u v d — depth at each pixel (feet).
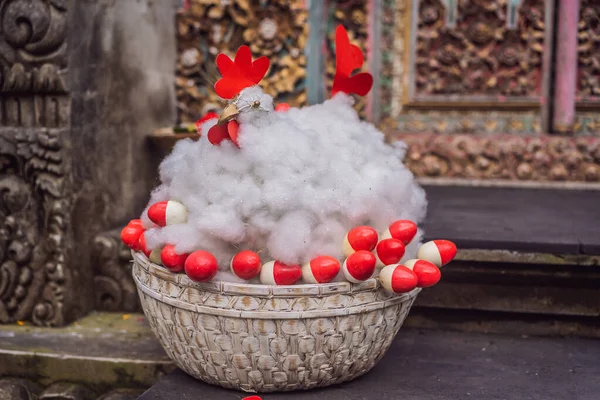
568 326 6.00
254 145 4.14
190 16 9.23
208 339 4.24
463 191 9.25
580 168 9.45
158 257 4.49
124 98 7.53
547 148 9.48
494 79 9.62
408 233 4.38
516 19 9.43
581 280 5.78
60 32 6.15
